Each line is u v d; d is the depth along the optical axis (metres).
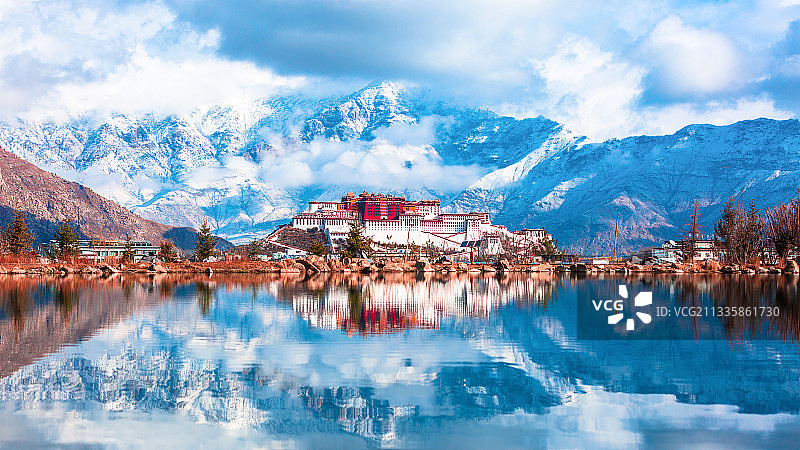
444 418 51.09
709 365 66.50
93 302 124.69
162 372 63.19
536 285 187.00
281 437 47.44
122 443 46.09
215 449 45.22
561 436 47.44
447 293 153.00
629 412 52.44
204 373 62.97
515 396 56.31
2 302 124.19
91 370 63.88
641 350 73.69
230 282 196.75
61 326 90.69
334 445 46.00
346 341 79.12
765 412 52.12
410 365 66.44
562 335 83.31
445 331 86.88
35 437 46.88
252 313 106.62
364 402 54.66
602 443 46.34
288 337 81.88
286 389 58.03
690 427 49.03
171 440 46.53
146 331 86.44
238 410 52.66
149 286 174.12
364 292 155.25
